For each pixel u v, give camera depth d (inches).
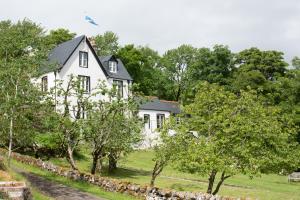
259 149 941.2
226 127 955.3
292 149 1173.7
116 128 1091.3
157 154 1011.3
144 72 3280.0
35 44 1090.7
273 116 1056.2
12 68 957.8
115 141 1106.1
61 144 1208.8
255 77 2559.1
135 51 3112.7
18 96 948.0
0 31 1983.3
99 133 1081.4
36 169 1172.5
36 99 992.2
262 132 938.1
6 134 999.6
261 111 986.1
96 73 2095.2
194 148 914.1
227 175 1010.1
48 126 1039.6
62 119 1072.2
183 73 3501.5
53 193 867.4
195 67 3154.5
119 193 905.5
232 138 931.3
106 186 946.7
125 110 1113.4
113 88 1115.3
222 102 1028.5
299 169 1759.4
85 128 1061.8
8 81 959.6
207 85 1062.4
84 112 1249.4
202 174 903.1
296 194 1269.7
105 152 1195.9
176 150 984.3
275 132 965.2
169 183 1283.2
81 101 1126.4
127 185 898.7
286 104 2306.8
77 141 1114.1
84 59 2062.0
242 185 1364.4
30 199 685.9
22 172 1093.1
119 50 3129.9
